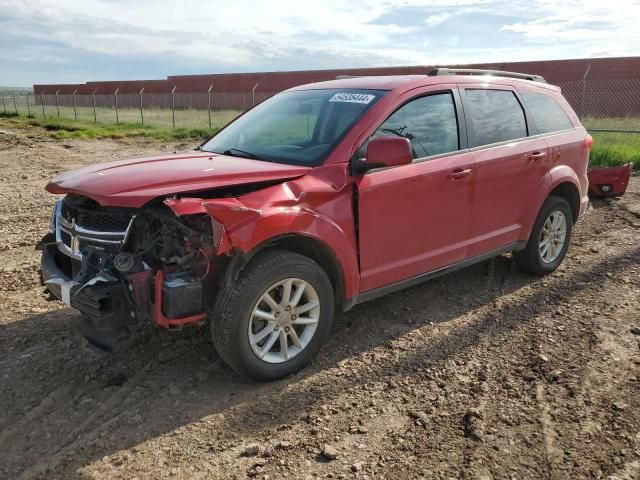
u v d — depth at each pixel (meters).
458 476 2.76
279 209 3.39
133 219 3.31
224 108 37.47
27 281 5.35
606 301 4.82
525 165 4.89
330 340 4.16
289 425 3.18
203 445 3.01
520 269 5.45
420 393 3.49
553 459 2.87
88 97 45.12
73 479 2.76
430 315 4.59
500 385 3.56
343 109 4.13
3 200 9.21
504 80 5.04
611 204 8.48
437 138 4.30
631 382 3.56
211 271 3.32
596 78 28.77
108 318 3.26
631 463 2.82
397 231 4.05
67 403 3.41
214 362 3.86
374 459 2.89
